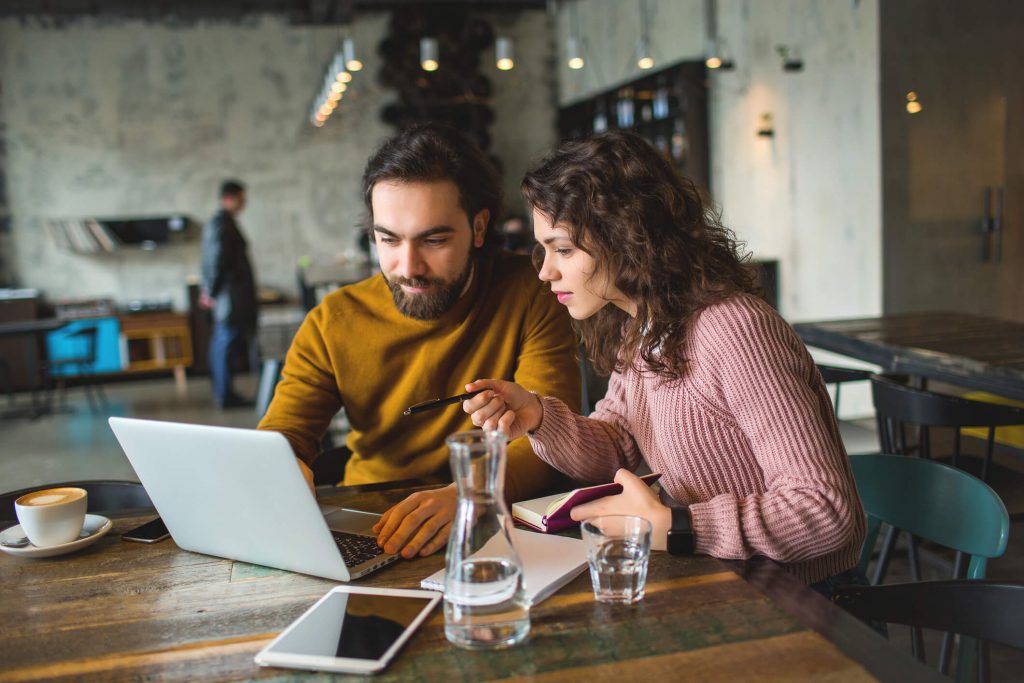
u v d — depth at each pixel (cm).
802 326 388
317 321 199
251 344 887
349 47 668
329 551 119
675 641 98
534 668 93
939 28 533
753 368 129
